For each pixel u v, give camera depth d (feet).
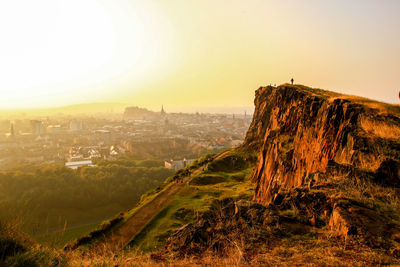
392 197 28.50
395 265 18.12
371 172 33.96
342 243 22.04
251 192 125.90
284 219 28.04
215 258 22.57
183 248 25.21
